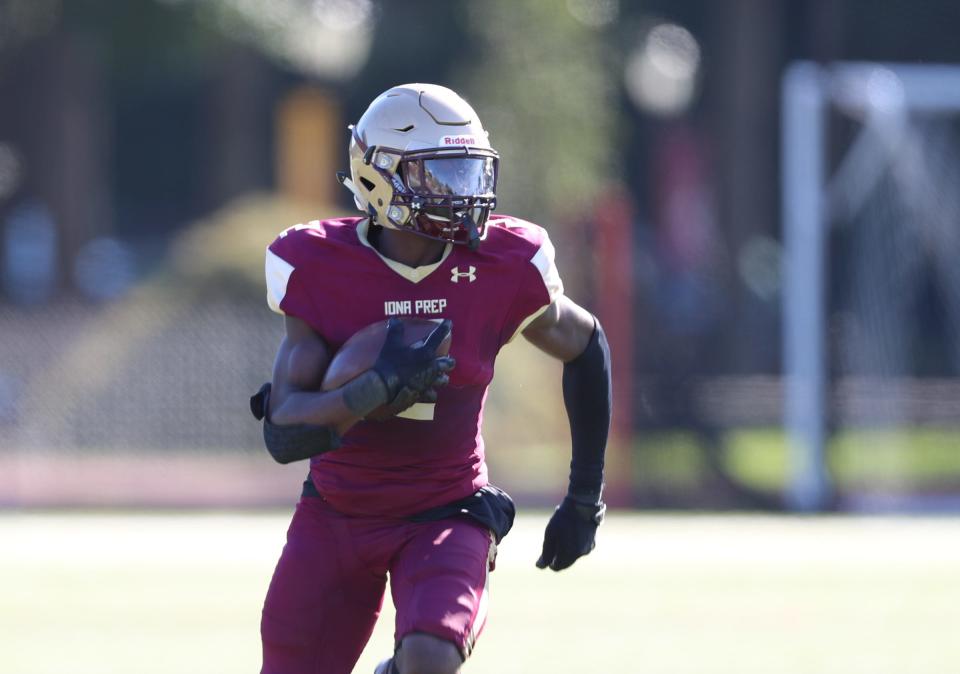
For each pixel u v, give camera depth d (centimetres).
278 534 4066
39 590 3164
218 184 11000
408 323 1472
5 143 11194
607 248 5359
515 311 1546
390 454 1531
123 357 5697
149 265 12369
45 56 10250
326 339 1514
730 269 9050
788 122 5722
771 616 2909
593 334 1634
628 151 11556
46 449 5606
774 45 10619
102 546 3819
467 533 1523
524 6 8912
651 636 2705
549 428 5478
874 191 5766
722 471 5322
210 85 11619
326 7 8825
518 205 8650
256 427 5666
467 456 1564
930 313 6869
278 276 1519
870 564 3541
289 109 8212
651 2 11294
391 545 1536
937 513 5009
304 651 1560
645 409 5369
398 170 1506
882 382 5584
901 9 8988
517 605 3009
